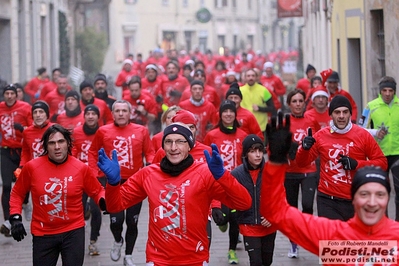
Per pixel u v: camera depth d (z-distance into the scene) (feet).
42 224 34.86
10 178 56.08
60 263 46.47
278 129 22.49
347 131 39.88
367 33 76.74
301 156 39.93
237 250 48.88
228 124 46.39
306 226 22.33
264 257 38.55
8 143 57.00
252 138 37.76
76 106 58.44
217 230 55.47
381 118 51.70
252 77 70.95
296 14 142.00
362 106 81.82
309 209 47.39
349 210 40.50
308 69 88.58
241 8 343.46
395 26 69.31
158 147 46.14
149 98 72.74
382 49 75.66
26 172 34.91
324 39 110.01
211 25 321.73
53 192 34.58
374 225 21.89
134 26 280.72
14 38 133.69
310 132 39.14
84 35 215.92
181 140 29.04
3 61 131.13
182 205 28.86
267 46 367.66
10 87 57.52
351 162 39.01
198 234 29.14
